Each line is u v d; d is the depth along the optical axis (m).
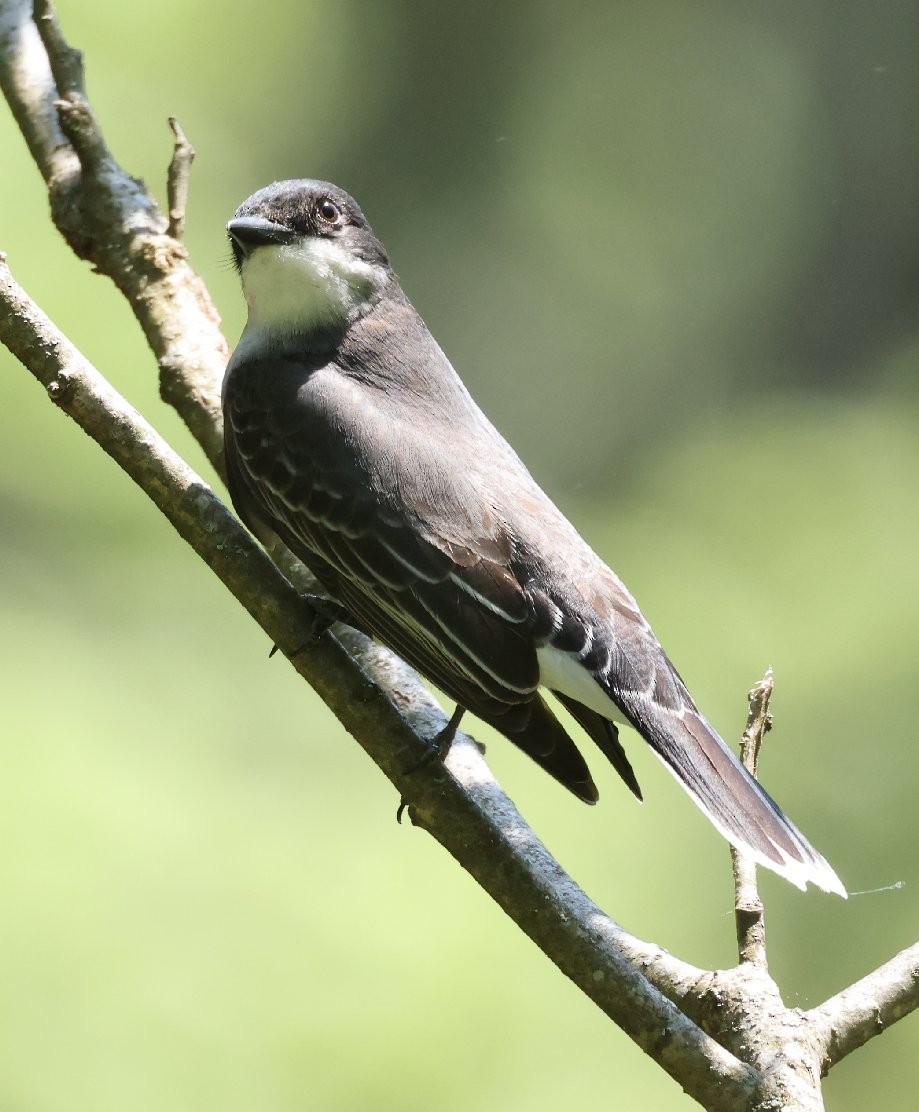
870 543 14.92
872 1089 11.16
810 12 23.30
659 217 22.11
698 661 14.02
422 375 7.09
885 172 22.83
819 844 12.68
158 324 7.56
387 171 20.72
